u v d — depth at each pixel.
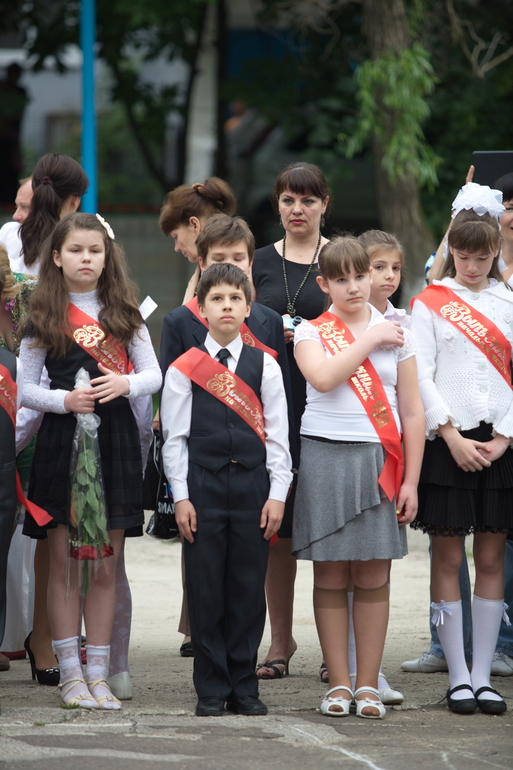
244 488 11.51
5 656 14.34
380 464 11.55
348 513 11.43
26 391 11.73
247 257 12.73
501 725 11.21
